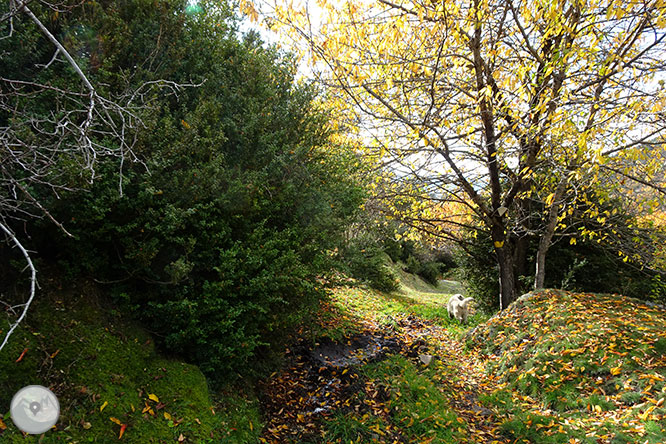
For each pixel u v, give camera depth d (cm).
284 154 406
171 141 322
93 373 251
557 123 482
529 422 400
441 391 460
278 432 325
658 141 516
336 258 485
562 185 655
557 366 482
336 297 803
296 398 382
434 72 579
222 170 335
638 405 383
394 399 402
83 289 294
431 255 2094
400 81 610
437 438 355
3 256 265
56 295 278
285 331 420
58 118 254
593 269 897
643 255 740
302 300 409
